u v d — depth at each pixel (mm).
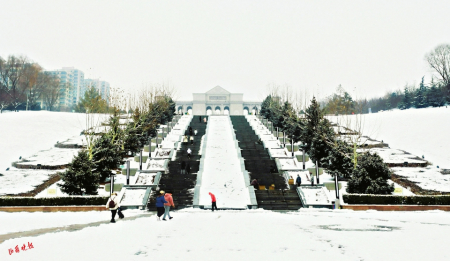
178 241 10258
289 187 31438
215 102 150750
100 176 31062
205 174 35219
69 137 55375
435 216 19469
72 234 12086
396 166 39438
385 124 61969
